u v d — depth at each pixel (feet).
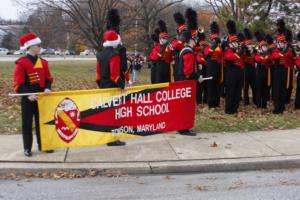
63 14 95.40
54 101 25.25
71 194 20.42
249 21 71.46
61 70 112.16
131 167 23.59
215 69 40.88
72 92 25.54
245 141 29.04
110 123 26.84
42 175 23.03
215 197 20.03
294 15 74.74
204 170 24.22
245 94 44.50
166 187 21.50
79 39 104.99
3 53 270.46
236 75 37.99
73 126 25.82
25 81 24.86
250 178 23.04
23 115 24.90
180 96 29.40
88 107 26.08
